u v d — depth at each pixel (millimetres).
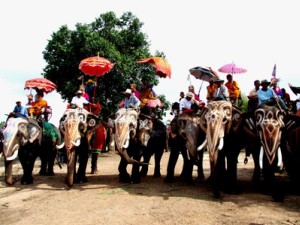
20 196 8242
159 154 10977
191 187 8805
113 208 6641
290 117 8016
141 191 8180
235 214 6211
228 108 7820
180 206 6688
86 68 10781
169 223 5750
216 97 8328
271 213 6277
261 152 7754
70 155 8766
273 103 7938
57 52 19703
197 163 9531
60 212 6645
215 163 7375
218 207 6664
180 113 9758
